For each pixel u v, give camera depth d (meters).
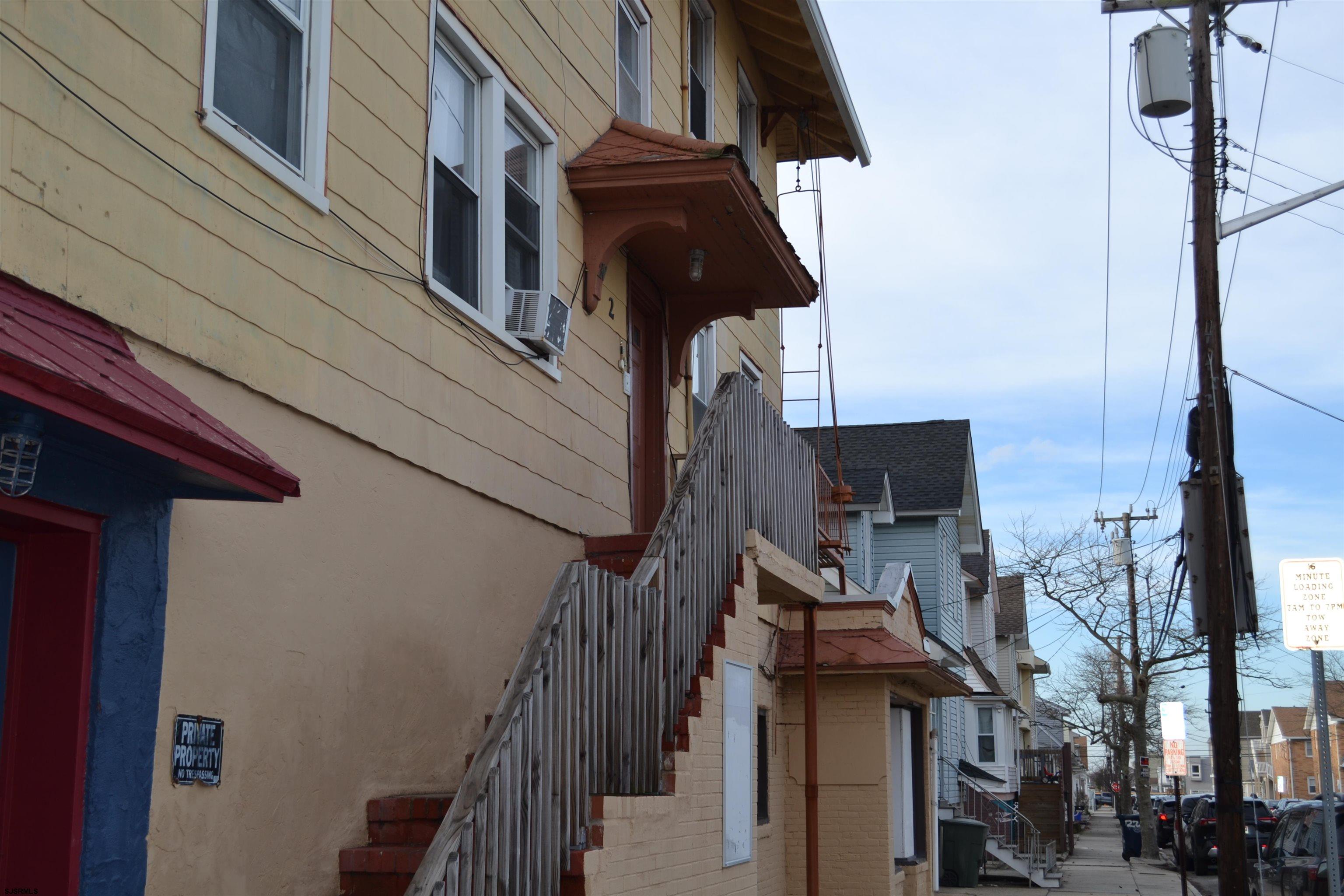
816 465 12.19
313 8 6.44
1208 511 12.66
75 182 4.74
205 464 4.52
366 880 6.04
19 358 3.71
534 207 9.28
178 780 5.04
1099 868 30.17
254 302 5.73
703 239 10.55
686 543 7.89
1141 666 36.09
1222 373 12.98
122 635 4.75
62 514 4.54
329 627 6.15
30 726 4.57
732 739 8.34
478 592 7.71
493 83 8.48
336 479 6.30
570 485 9.25
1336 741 73.62
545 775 5.63
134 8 5.11
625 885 6.23
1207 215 13.17
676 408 12.10
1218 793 12.10
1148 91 13.25
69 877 4.47
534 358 8.69
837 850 14.98
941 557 29.27
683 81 12.98
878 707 15.19
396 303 6.96
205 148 5.49
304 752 5.90
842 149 17.42
